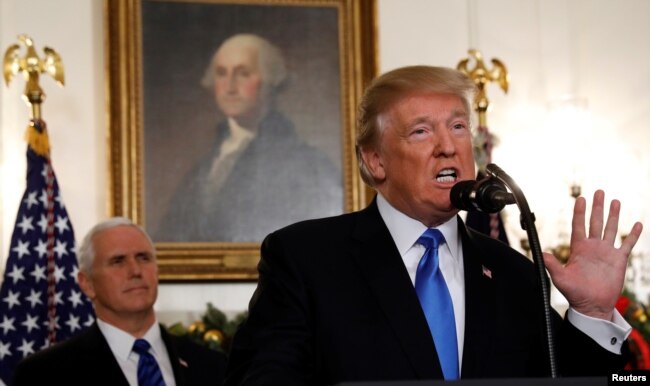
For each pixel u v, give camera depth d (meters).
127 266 5.73
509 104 8.57
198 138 8.17
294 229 3.43
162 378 5.64
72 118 7.97
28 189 7.27
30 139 7.27
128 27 8.15
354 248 3.37
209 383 5.73
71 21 8.11
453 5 8.66
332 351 3.19
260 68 8.34
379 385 2.26
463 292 3.38
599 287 3.18
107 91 7.99
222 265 8.00
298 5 8.44
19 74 7.91
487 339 3.26
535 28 8.72
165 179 8.08
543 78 8.66
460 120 3.38
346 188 8.27
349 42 8.42
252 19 8.38
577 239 3.25
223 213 8.11
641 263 8.38
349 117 8.34
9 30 8.00
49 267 7.21
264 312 3.26
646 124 8.65
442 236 3.43
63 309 7.20
